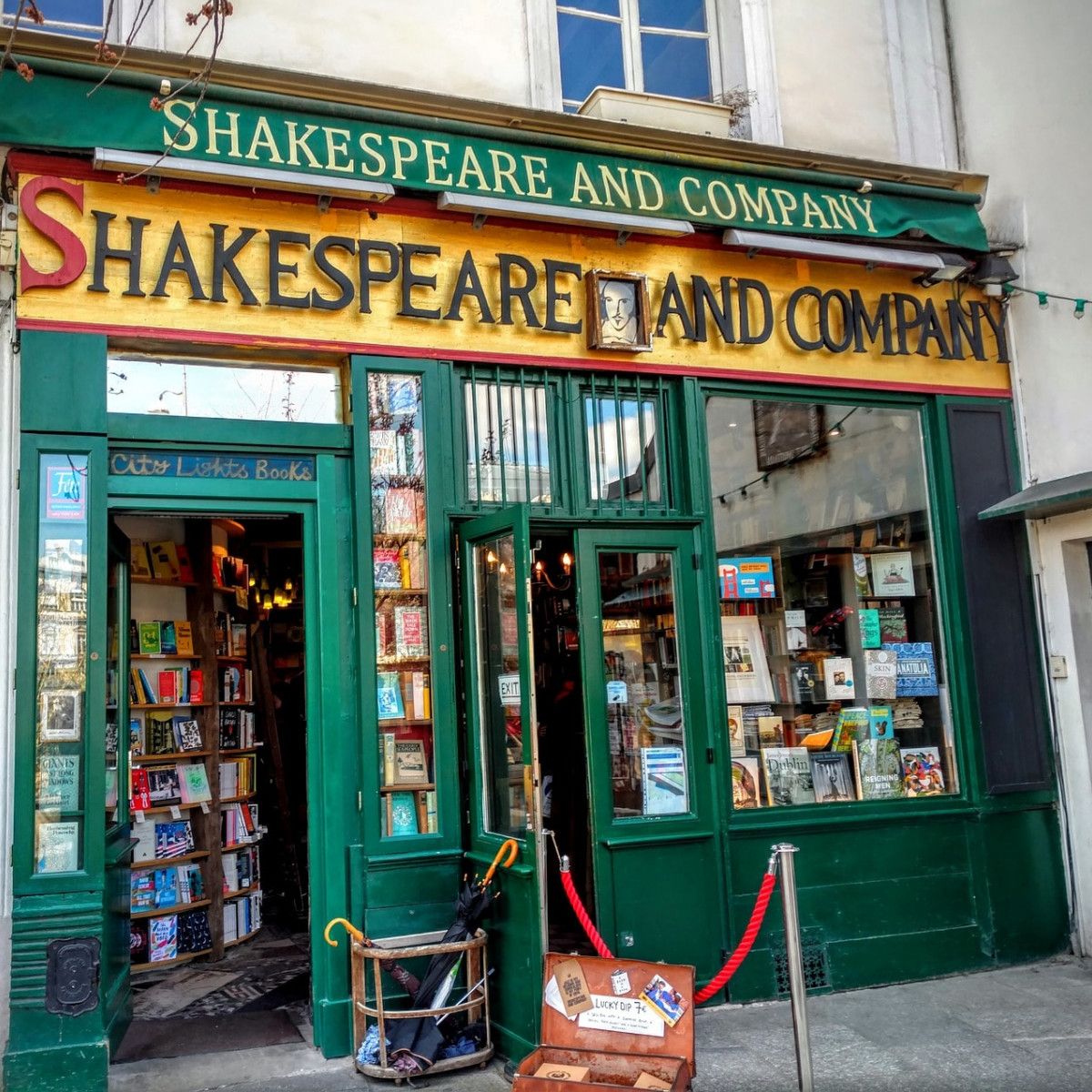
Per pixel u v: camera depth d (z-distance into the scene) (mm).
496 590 5254
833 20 7086
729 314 6281
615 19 6758
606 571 5816
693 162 6137
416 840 5258
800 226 6309
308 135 5289
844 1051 5059
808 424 6504
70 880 4633
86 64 4941
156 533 6902
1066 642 6605
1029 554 6809
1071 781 6559
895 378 6656
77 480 4875
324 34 5730
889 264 6480
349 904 5180
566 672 7492
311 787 5230
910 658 6547
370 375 5488
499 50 6133
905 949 6098
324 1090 4652
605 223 5824
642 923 5555
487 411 5754
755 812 5949
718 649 5988
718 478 6191
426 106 5617
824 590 6398
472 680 5367
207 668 6898
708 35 7004
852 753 6309
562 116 5824
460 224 5730
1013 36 6922
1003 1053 4988
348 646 5340
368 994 5062
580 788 7320
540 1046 4234
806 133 6863
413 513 5520
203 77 5047
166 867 6562
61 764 4707
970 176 6984
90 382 4926
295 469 5348
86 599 4805
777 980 5789
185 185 5180
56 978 4562
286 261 5336
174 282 5121
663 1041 4199
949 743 6520
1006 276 6809
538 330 5848
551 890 7273
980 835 6352
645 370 6059
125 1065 4926
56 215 4965
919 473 6766
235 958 6668
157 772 6535
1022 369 6918
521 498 5758
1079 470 6512
